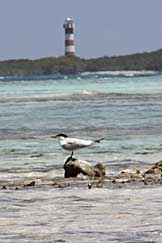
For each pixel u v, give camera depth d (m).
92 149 37.28
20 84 184.75
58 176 27.22
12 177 27.27
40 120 59.12
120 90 121.56
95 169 26.78
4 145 40.16
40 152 36.28
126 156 34.12
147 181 24.14
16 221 17.73
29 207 19.66
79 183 24.27
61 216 18.23
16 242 15.44
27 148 38.41
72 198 20.94
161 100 87.62
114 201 20.20
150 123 53.78
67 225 17.12
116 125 52.75
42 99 94.75
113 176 26.52
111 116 62.12
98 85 158.88
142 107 73.94
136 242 15.23
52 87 149.00
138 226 16.81
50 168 30.11
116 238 15.65
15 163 31.92
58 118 60.91
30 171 29.14
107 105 79.19
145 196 20.91
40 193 22.06
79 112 68.12
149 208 18.98
